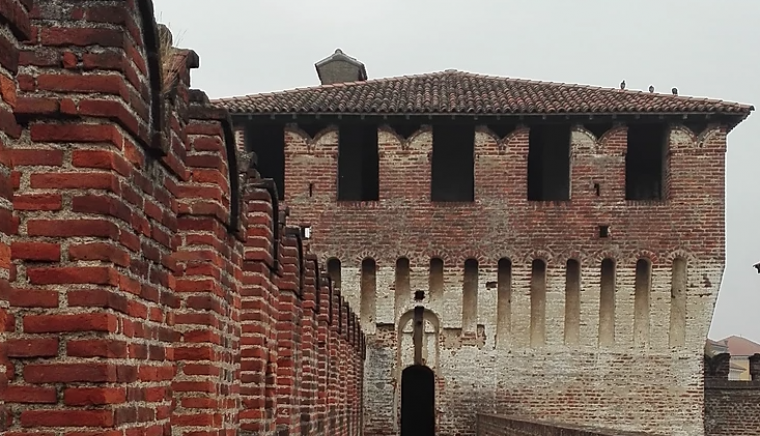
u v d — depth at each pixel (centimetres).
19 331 481
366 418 3431
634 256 3459
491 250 3481
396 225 3503
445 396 3441
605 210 3478
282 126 3594
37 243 487
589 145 3494
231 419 790
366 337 3475
